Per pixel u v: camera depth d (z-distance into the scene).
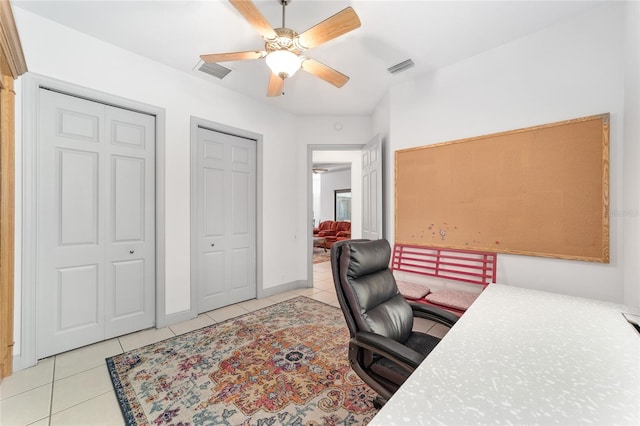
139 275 2.52
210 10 1.94
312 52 2.45
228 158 3.22
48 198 2.06
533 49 2.20
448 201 2.68
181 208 2.76
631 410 0.63
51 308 2.07
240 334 2.47
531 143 2.21
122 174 2.42
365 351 1.29
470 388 0.72
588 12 1.96
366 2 1.85
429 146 2.80
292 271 3.96
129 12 1.95
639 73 1.61
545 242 2.15
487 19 2.04
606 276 1.92
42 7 1.89
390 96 3.14
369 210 3.64
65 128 2.13
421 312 1.67
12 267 1.85
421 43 2.33
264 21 1.58
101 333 2.31
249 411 1.52
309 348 2.22
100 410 1.52
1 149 1.76
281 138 3.79
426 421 0.60
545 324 1.17
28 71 1.92
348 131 4.04
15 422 1.43
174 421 1.45
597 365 0.84
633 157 1.70
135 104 2.44
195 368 1.93
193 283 2.83
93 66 2.22
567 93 2.06
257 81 2.98
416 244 2.91
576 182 2.02
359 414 1.50
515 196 2.29
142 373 1.87
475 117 2.52
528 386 0.73
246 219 3.41
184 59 2.55
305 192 4.06
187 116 2.80
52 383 1.76
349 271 1.41
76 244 2.19
